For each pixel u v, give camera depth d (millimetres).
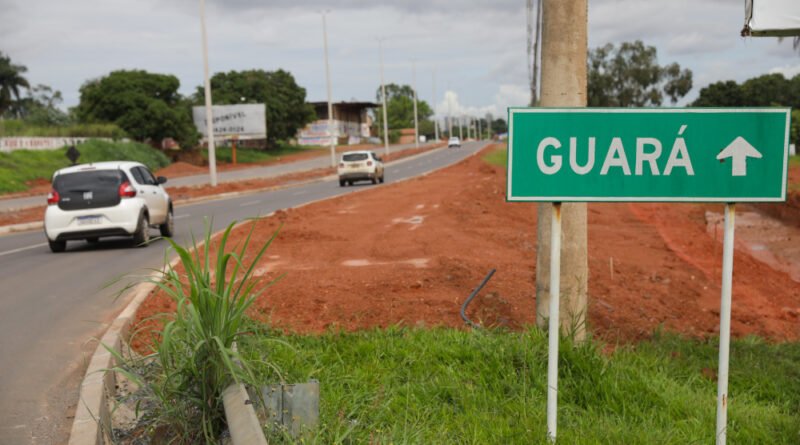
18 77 88438
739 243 18375
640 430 4793
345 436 4227
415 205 22859
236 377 3928
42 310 9094
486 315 8023
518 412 4941
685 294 10773
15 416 5387
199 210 25328
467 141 177375
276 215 19750
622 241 15984
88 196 14922
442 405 5094
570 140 4336
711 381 6320
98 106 69062
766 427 5168
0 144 49156
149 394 5105
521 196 4371
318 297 8695
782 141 4250
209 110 40812
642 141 4305
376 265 11188
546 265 6512
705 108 4266
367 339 6453
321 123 122438
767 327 9359
